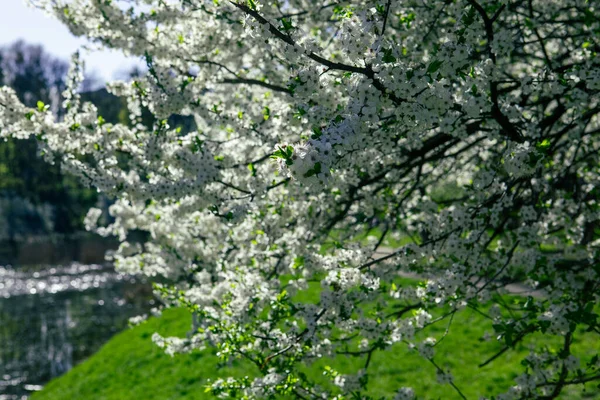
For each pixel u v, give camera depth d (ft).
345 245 17.28
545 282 15.39
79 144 15.06
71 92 15.71
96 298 107.76
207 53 17.08
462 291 14.20
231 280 17.95
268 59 17.06
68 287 123.13
